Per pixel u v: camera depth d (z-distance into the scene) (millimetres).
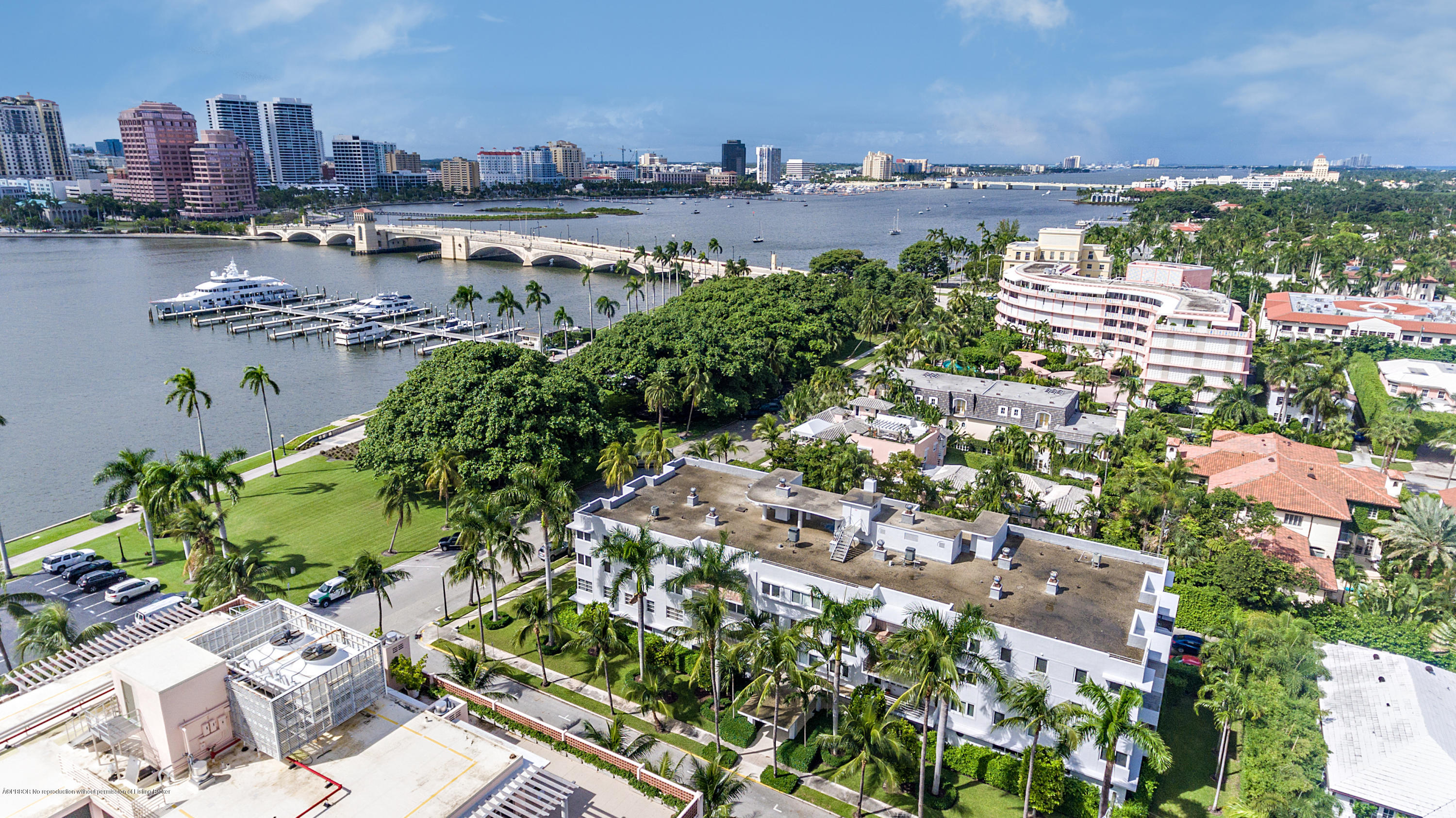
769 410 166000
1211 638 81688
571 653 84500
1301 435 142250
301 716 45250
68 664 52812
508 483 109750
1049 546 82375
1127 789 64000
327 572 99562
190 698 43750
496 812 42625
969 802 65625
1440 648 79625
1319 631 82500
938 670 60094
